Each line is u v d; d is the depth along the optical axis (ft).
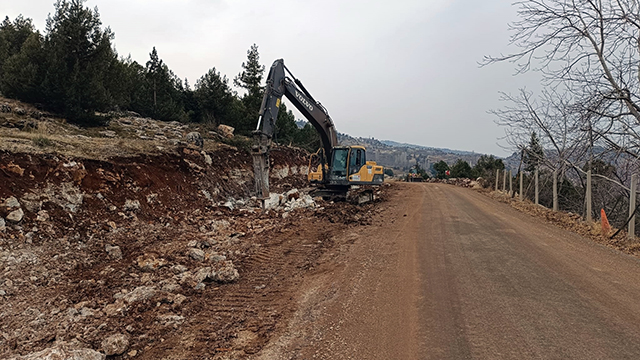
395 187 89.76
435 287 19.39
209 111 101.09
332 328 15.53
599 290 18.56
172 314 17.03
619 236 30.68
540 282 19.81
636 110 32.71
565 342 13.50
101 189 32.35
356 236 31.83
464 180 127.75
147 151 45.27
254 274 22.89
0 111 45.62
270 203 48.91
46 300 17.52
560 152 46.32
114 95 64.28
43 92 50.52
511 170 66.64
